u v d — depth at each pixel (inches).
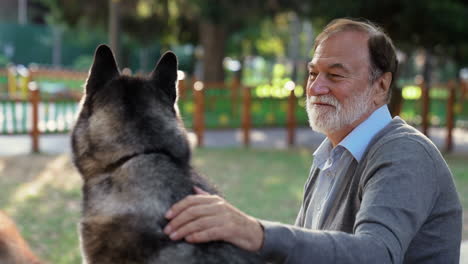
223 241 73.2
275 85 554.9
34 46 1437.0
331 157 95.2
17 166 365.4
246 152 453.4
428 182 79.4
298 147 499.8
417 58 1304.1
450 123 514.9
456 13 424.5
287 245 68.3
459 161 445.4
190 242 70.9
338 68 91.4
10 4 1520.7
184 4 761.0
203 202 70.2
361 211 76.2
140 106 83.9
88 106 88.4
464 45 489.1
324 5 447.8
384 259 69.6
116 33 563.2
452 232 84.4
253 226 68.9
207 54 818.8
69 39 1370.6
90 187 81.7
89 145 83.8
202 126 483.2
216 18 661.9
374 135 90.0
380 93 93.9
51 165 372.5
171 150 81.1
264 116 538.0
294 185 324.8
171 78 89.9
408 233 74.2
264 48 1417.3
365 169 84.5
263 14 693.9
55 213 253.3
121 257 74.3
